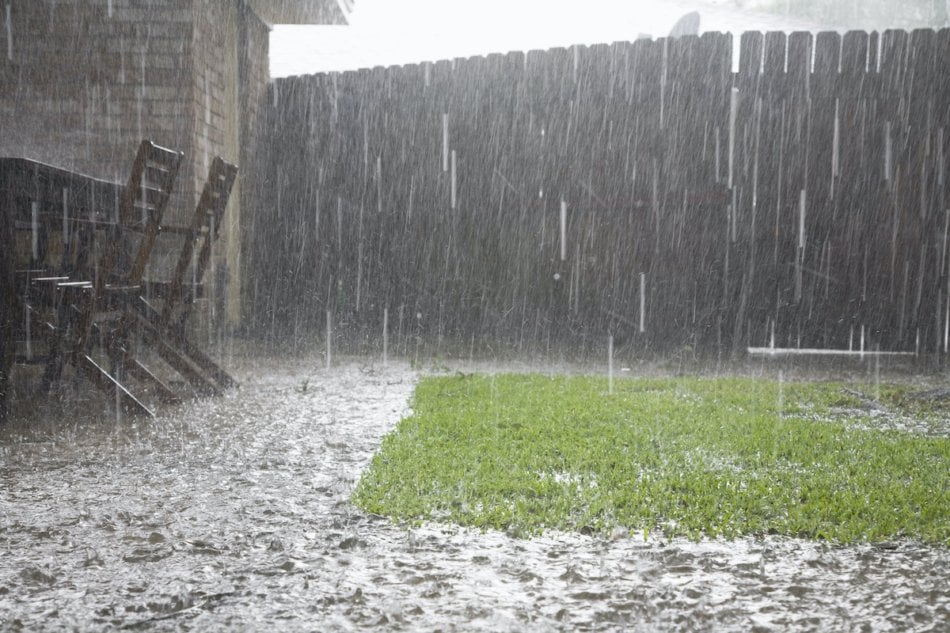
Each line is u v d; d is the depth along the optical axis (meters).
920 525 2.52
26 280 4.26
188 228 5.18
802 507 2.64
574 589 2.00
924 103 7.79
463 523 2.50
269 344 8.37
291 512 2.61
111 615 1.83
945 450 3.53
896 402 5.03
